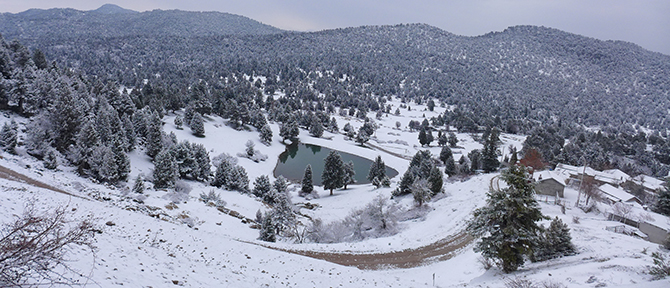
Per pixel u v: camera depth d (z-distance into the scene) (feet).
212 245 79.77
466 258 107.76
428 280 92.22
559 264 75.77
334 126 536.42
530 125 654.53
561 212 154.30
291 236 143.43
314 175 325.42
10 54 270.26
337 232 144.56
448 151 381.81
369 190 256.11
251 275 60.70
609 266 64.85
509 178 77.66
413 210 183.73
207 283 43.11
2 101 204.95
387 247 123.13
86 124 179.22
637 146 479.00
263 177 229.25
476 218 85.81
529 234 75.77
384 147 469.57
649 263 63.57
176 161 214.90
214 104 472.44
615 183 253.24
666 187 186.39
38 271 21.53
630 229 119.96
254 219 167.22
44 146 164.66
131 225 73.46
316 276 72.08
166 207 136.15
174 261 49.62
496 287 65.77
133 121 280.10
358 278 76.89
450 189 218.79
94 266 32.19
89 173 168.35
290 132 430.20
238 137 392.06
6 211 45.52
